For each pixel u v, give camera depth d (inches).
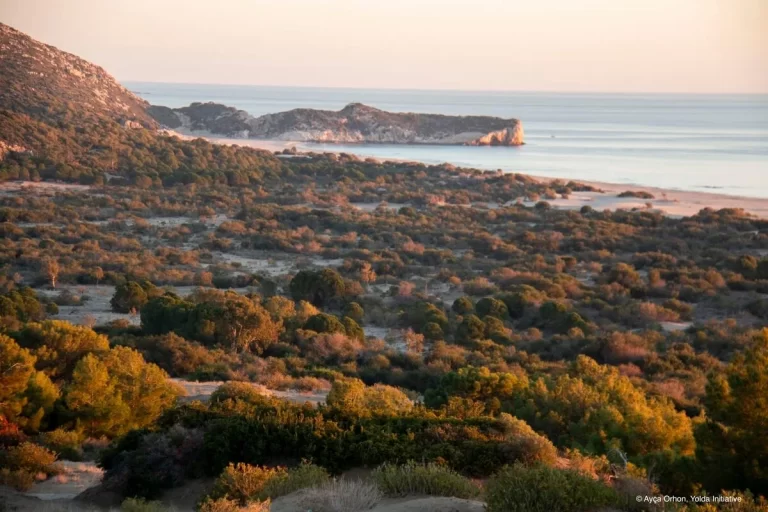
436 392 1196.5
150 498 708.0
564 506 478.3
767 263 3181.6
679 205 5315.0
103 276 2920.8
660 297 2871.6
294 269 3270.2
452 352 1877.5
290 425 751.1
